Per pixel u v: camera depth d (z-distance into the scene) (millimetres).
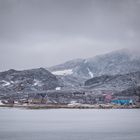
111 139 195875
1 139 196500
